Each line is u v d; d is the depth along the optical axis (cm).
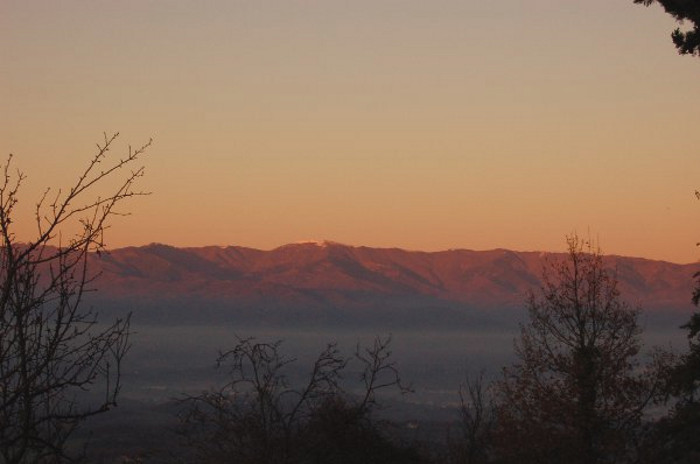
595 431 3994
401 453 2716
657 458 3559
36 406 981
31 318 985
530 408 4072
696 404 3494
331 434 2270
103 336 1017
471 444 3716
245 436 2095
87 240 1053
